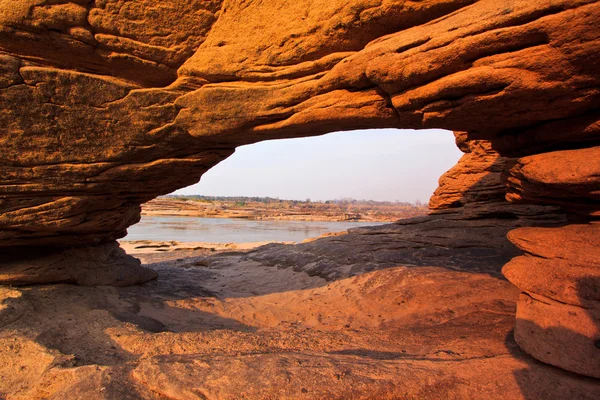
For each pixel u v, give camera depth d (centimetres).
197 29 645
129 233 4222
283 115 622
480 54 430
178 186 871
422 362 443
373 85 552
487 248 1064
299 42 587
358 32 547
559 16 376
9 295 683
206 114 658
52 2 603
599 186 430
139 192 814
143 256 1838
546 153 505
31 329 580
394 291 848
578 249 448
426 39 459
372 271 1027
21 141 642
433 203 1597
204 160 757
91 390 393
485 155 1373
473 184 1300
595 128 461
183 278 1198
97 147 682
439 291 793
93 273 845
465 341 524
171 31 645
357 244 1323
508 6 404
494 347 489
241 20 623
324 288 1007
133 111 674
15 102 625
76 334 595
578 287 418
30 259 776
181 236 4072
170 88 673
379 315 753
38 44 627
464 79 439
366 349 526
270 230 5681
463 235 1152
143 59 662
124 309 745
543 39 399
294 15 586
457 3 477
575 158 456
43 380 445
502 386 383
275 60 611
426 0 487
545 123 513
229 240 3750
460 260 999
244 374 410
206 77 658
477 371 412
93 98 658
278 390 378
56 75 632
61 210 705
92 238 855
